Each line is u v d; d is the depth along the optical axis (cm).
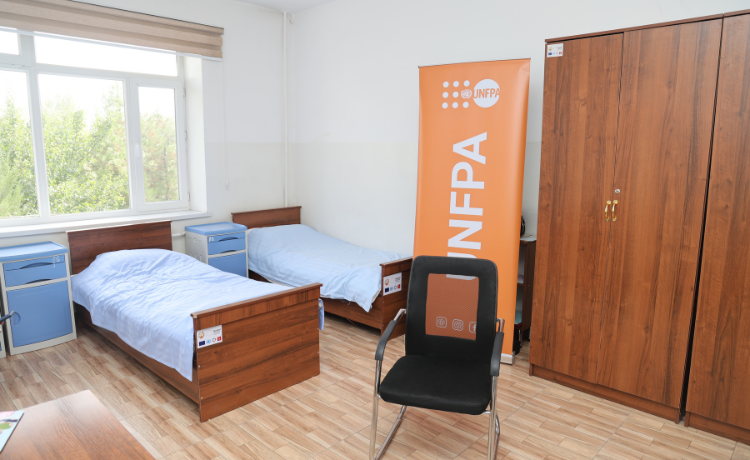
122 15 416
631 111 266
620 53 266
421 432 260
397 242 479
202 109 483
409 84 447
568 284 301
